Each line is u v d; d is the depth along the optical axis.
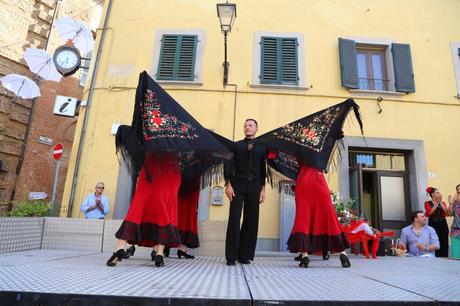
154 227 3.73
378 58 9.62
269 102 8.84
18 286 2.20
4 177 11.99
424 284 2.74
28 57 10.82
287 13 9.56
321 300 2.06
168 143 3.67
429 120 8.88
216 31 9.38
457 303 2.09
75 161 8.47
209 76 9.01
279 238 7.87
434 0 9.84
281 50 9.27
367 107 8.88
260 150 4.57
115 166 8.43
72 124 14.14
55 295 2.02
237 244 4.22
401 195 8.82
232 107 8.79
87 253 5.00
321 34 9.45
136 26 9.47
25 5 12.68
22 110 12.60
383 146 8.63
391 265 4.42
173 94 8.87
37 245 5.38
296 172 4.83
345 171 8.44
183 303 2.01
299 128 4.59
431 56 9.41
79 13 14.37
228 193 4.32
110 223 5.53
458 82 9.22
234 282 2.71
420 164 8.59
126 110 8.85
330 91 8.98
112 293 2.07
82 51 10.38
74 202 8.23
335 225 4.15
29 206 8.16
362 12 9.66
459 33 9.63
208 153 4.01
